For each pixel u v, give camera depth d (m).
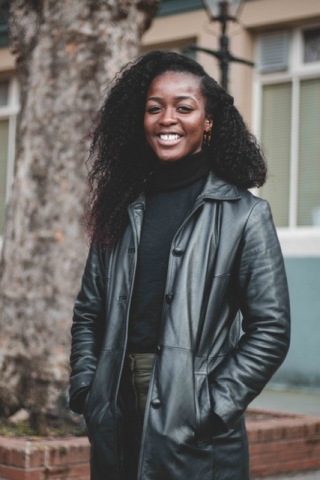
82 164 6.99
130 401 2.93
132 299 2.95
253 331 2.88
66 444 5.54
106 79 7.04
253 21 11.45
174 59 3.12
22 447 5.43
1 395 6.92
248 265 2.90
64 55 7.05
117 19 7.10
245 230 2.91
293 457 6.56
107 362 2.93
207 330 2.86
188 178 3.03
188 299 2.84
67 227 6.97
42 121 7.08
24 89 7.30
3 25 13.57
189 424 2.77
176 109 3.02
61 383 6.79
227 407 2.78
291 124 11.48
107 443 2.88
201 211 2.94
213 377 2.84
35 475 5.40
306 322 10.82
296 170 11.44
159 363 2.81
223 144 3.13
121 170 3.27
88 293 3.16
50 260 6.96
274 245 2.93
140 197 3.08
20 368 6.92
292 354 10.86
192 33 11.90
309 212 11.30
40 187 7.05
